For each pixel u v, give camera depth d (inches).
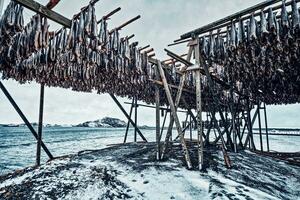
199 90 200.4
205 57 216.7
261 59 201.0
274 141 1332.4
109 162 236.1
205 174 186.9
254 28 157.9
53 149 948.0
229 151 309.6
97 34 150.6
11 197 157.8
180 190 155.9
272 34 154.9
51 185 174.4
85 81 261.7
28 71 236.7
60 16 148.6
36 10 133.3
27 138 1971.0
